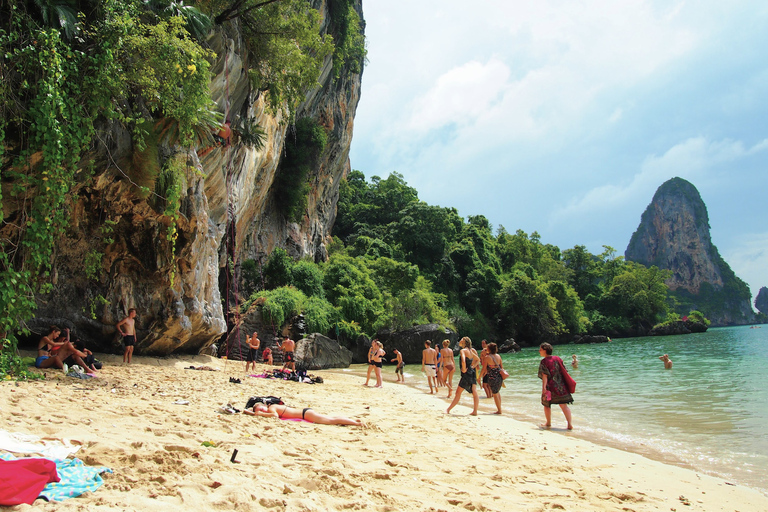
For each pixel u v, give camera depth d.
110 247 12.82
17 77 8.01
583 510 4.17
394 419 8.71
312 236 48.47
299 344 25.22
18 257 9.07
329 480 4.05
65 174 8.55
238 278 31.75
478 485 4.68
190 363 15.95
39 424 4.70
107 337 13.19
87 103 9.06
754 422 8.77
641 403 11.41
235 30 18.20
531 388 15.10
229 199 21.45
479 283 65.06
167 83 10.50
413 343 35.03
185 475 3.64
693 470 5.95
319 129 40.56
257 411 7.10
